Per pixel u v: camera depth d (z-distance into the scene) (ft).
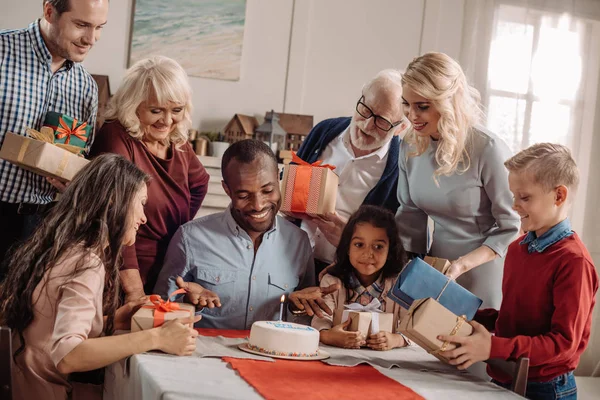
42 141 6.02
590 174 15.38
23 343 5.06
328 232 6.97
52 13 6.58
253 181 6.00
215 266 6.30
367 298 6.29
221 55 13.91
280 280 6.43
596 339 14.88
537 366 5.05
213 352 5.02
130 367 4.71
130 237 5.39
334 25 14.56
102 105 12.83
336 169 7.83
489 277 6.95
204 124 13.89
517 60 15.03
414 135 6.89
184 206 7.01
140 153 6.64
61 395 5.12
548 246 5.15
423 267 5.37
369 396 4.23
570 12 15.17
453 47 15.06
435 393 4.46
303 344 5.10
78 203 5.21
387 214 6.25
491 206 6.79
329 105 14.60
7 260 6.81
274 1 14.20
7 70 6.78
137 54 13.47
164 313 5.03
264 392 4.07
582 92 15.31
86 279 4.98
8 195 6.82
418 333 4.86
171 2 13.60
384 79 7.23
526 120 15.10
